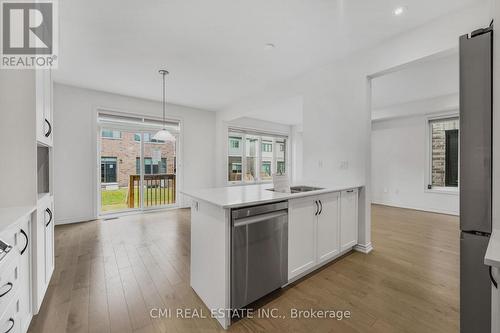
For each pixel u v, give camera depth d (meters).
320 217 2.29
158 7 2.04
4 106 1.52
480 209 1.20
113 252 2.81
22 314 1.39
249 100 4.74
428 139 5.21
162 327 1.54
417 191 5.34
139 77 3.70
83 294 1.91
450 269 2.35
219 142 5.94
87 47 2.72
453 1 1.95
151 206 5.18
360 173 2.83
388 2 1.98
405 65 2.47
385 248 2.94
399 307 1.74
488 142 1.18
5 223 1.17
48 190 2.05
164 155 5.39
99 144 4.51
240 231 1.61
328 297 1.87
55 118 3.95
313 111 3.38
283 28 2.37
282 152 8.07
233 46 2.73
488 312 1.17
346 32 2.44
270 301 1.83
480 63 1.20
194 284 1.97
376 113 5.68
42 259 1.75
